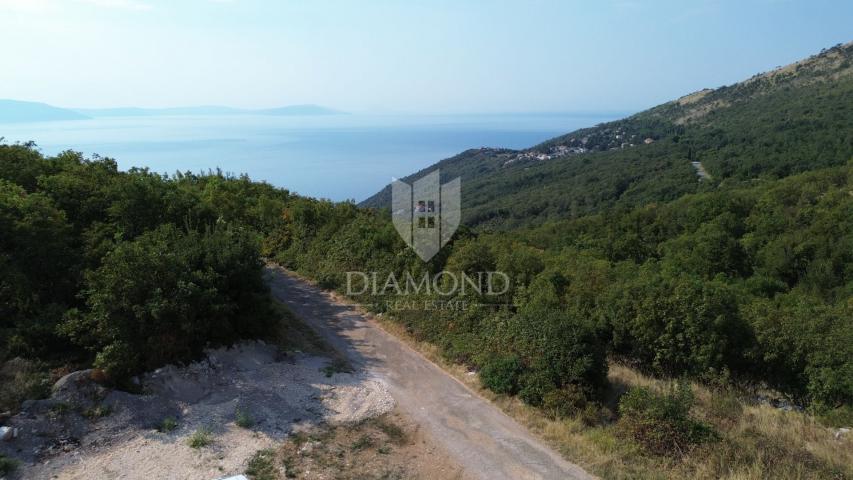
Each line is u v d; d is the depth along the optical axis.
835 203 37.44
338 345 12.55
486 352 11.30
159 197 14.04
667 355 10.98
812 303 15.32
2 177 12.88
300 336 12.77
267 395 9.56
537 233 48.50
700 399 9.96
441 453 8.20
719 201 43.66
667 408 8.41
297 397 9.69
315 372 10.87
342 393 10.03
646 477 7.49
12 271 9.46
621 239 37.50
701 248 33.22
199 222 14.33
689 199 50.66
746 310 11.78
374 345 12.76
